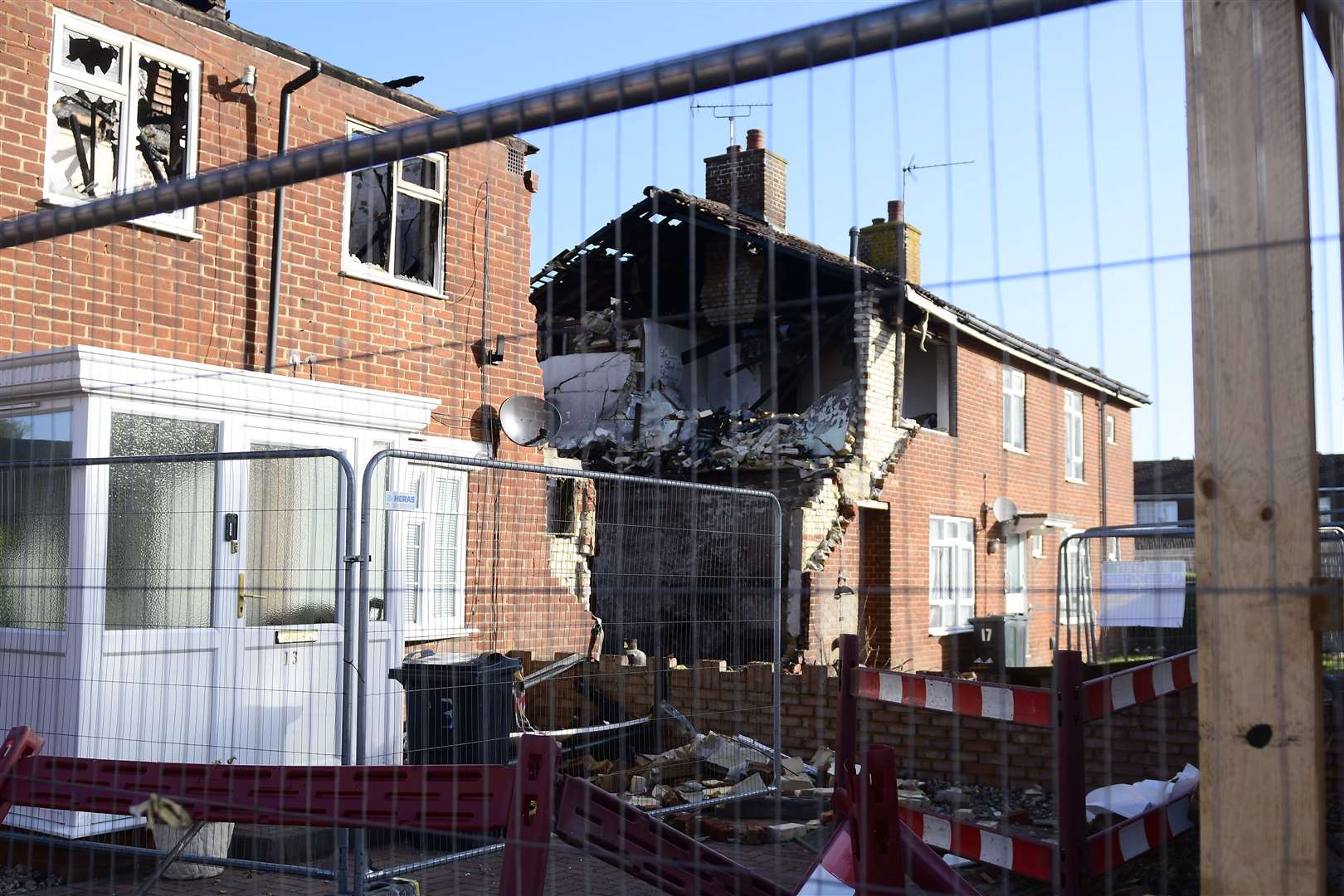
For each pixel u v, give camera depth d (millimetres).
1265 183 2514
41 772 4289
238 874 6062
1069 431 21641
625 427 17375
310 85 9820
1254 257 2516
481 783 3555
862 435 16125
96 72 8641
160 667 6359
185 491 6602
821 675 9500
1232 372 2539
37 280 7641
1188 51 2621
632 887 5898
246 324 8961
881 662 16047
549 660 10062
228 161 9180
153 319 7492
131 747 6168
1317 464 2453
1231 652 2516
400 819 3631
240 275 8953
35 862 6047
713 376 18797
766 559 12625
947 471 17766
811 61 2781
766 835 6961
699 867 3834
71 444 6281
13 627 6438
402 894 5508
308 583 7125
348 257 9844
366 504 5516
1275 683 2467
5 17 7809
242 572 6797
